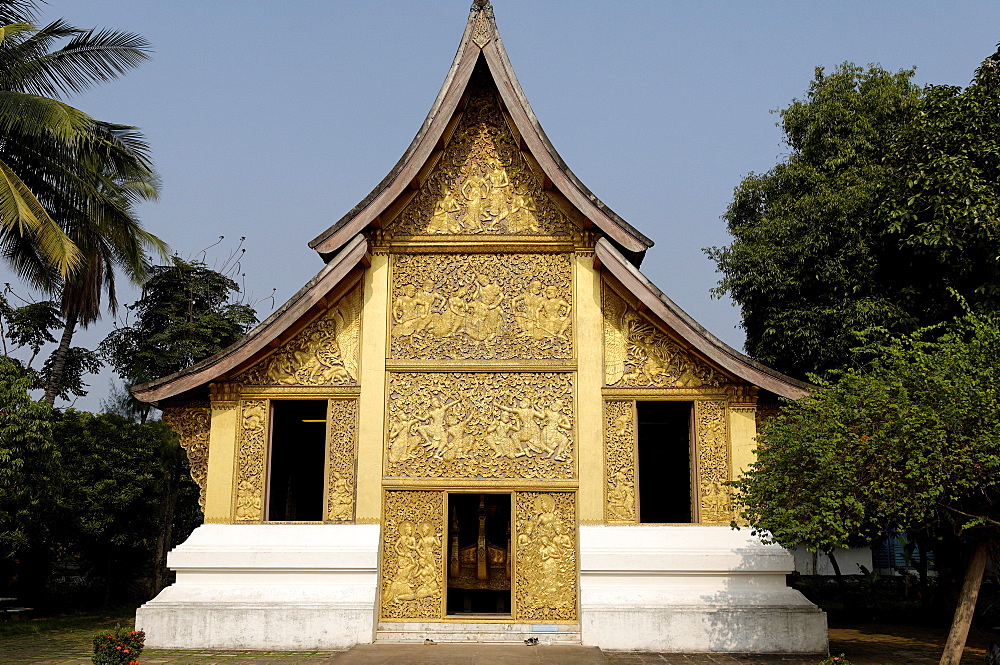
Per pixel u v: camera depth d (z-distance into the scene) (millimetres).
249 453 12266
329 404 12391
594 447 12078
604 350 12438
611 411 12297
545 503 12102
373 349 12430
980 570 9492
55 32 17641
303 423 16062
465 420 12320
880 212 15203
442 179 13047
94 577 20547
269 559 11617
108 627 15562
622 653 11156
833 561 17484
